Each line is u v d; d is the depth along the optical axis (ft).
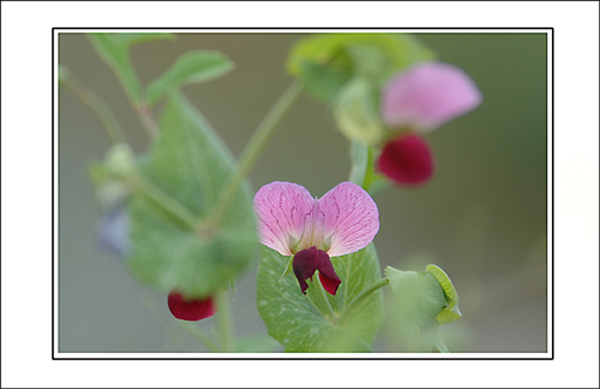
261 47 2.51
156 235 1.13
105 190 1.12
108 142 2.12
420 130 1.13
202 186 1.14
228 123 2.50
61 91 2.10
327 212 1.24
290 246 1.25
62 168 2.03
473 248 2.04
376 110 1.12
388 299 1.28
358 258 1.30
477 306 1.86
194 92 2.49
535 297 1.95
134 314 1.86
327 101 1.13
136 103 1.20
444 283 1.24
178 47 2.31
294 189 1.24
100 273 1.91
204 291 1.13
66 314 1.83
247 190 1.15
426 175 1.17
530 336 1.89
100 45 1.19
